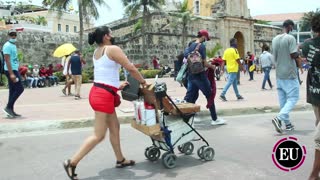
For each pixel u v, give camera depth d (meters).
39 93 20.31
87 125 10.23
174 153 6.77
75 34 36.91
